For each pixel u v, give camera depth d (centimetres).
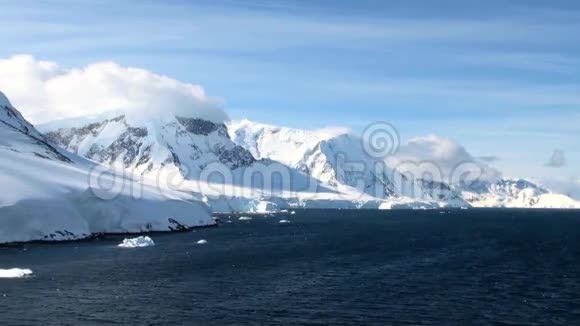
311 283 7012
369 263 8950
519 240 13775
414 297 6172
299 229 17762
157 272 7725
